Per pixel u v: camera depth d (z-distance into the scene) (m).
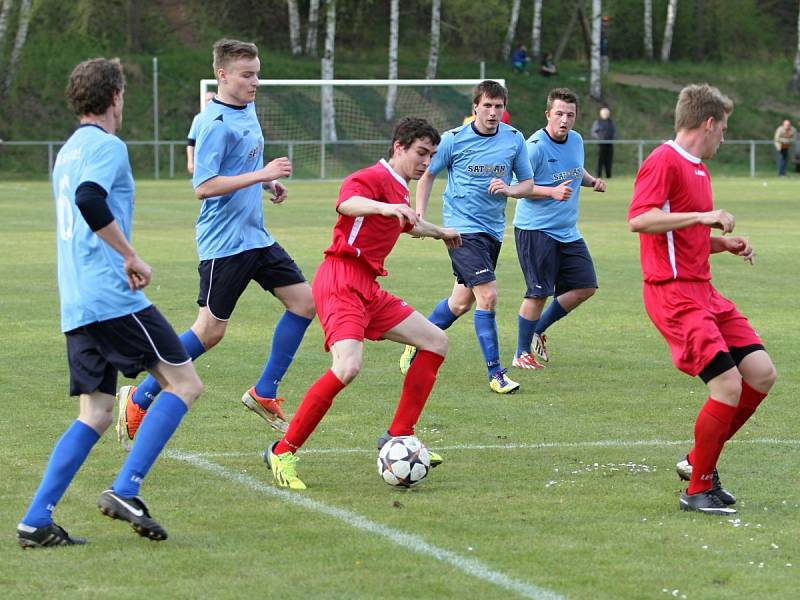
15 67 125.50
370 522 16.48
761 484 18.56
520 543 15.53
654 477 18.98
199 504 17.39
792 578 14.22
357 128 127.75
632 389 26.17
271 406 21.98
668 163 17.45
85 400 15.77
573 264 29.31
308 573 14.36
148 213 75.38
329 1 125.62
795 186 105.69
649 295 17.81
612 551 15.20
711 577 14.22
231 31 146.50
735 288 42.53
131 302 15.40
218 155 21.83
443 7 154.00
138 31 136.25
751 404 17.86
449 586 13.87
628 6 166.25
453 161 27.70
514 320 35.97
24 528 15.29
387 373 27.78
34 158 121.50
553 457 20.28
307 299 22.33
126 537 15.83
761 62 164.50
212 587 13.87
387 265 49.09
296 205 83.12
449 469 19.47
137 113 127.62
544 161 29.00
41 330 33.09
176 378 15.85
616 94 143.38
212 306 22.72
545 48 162.50
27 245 56.12
